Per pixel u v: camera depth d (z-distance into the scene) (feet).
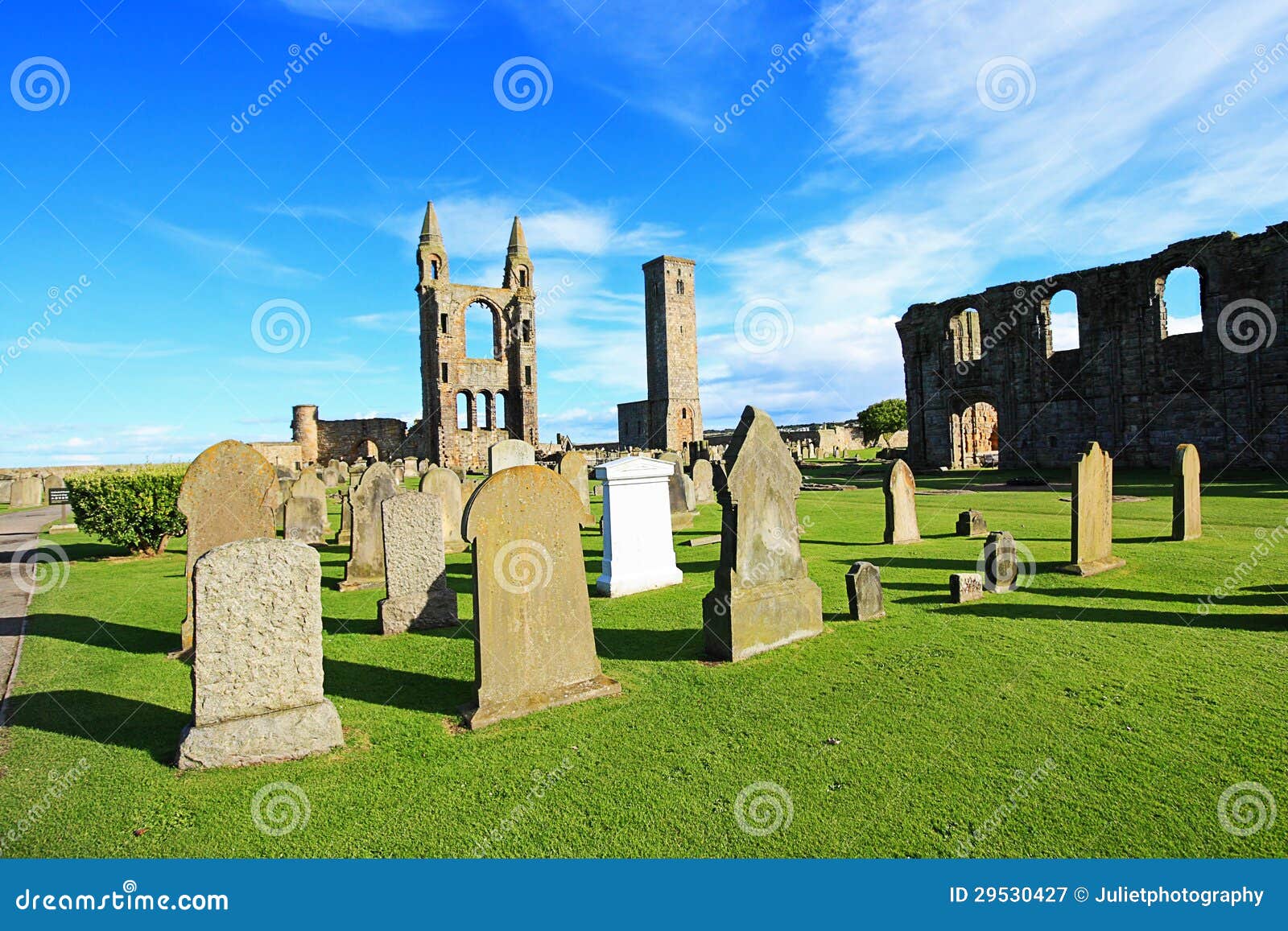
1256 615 27.25
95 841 14.32
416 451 201.05
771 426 26.00
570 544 21.43
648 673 23.36
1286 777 15.03
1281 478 88.12
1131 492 77.46
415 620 29.99
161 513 53.16
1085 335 118.32
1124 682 20.77
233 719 17.57
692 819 14.44
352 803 15.48
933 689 20.79
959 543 47.60
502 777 16.51
